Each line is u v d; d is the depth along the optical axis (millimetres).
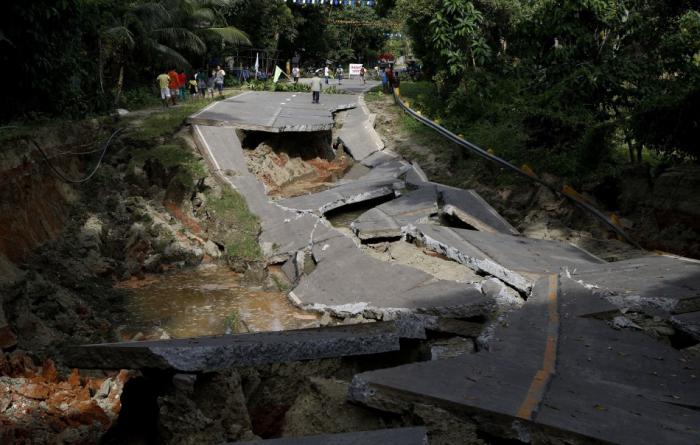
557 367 6586
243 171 19578
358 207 19438
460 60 26172
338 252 14031
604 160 16859
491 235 14453
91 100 21375
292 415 5801
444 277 12109
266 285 14250
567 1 19562
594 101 18906
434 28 26500
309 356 6254
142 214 16844
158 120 21531
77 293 12766
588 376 6379
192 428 5609
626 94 18359
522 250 13109
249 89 39594
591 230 15102
